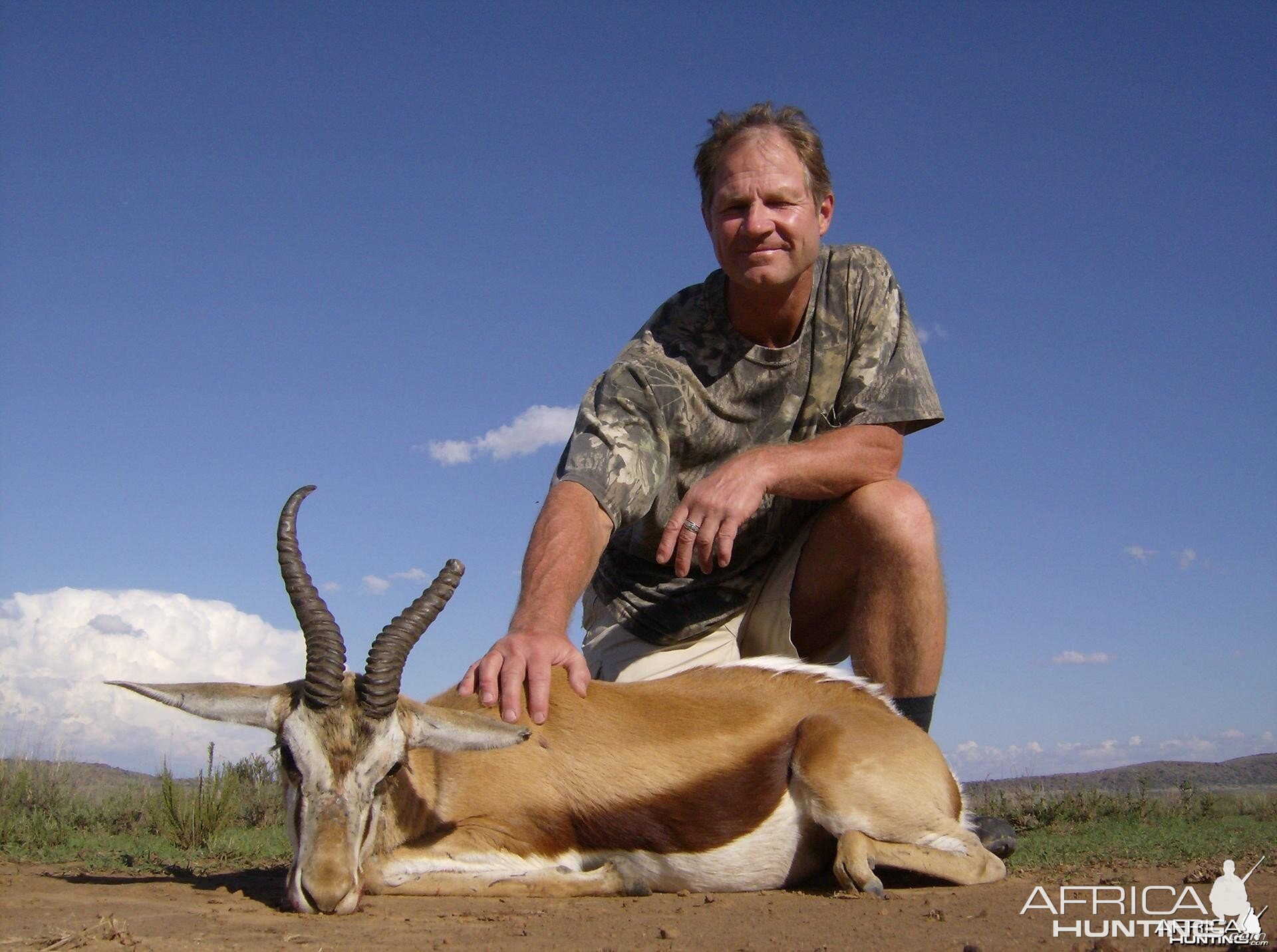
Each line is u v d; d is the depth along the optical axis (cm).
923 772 138
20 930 112
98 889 146
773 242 165
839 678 154
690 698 150
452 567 137
